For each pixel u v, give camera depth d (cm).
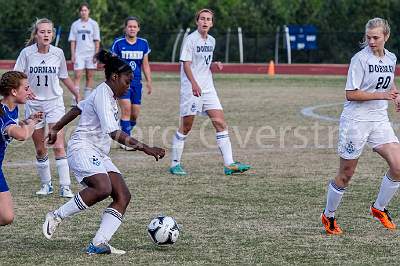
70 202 1620
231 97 5175
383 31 1786
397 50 7962
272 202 2172
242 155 3028
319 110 4462
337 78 6944
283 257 1608
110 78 1603
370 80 1802
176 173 2619
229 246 1695
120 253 1625
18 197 2234
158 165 2802
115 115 1611
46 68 2258
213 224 1905
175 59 8275
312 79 6800
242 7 8431
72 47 4781
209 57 2628
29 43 2289
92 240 1639
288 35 8138
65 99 4997
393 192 1855
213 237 1775
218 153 3075
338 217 1992
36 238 1761
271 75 7294
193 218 1969
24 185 2409
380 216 1886
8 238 1761
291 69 7731
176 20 8438
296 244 1719
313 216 2003
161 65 7750
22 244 1708
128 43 3219
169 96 5162
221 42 8288
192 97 2592
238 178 2544
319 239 1766
